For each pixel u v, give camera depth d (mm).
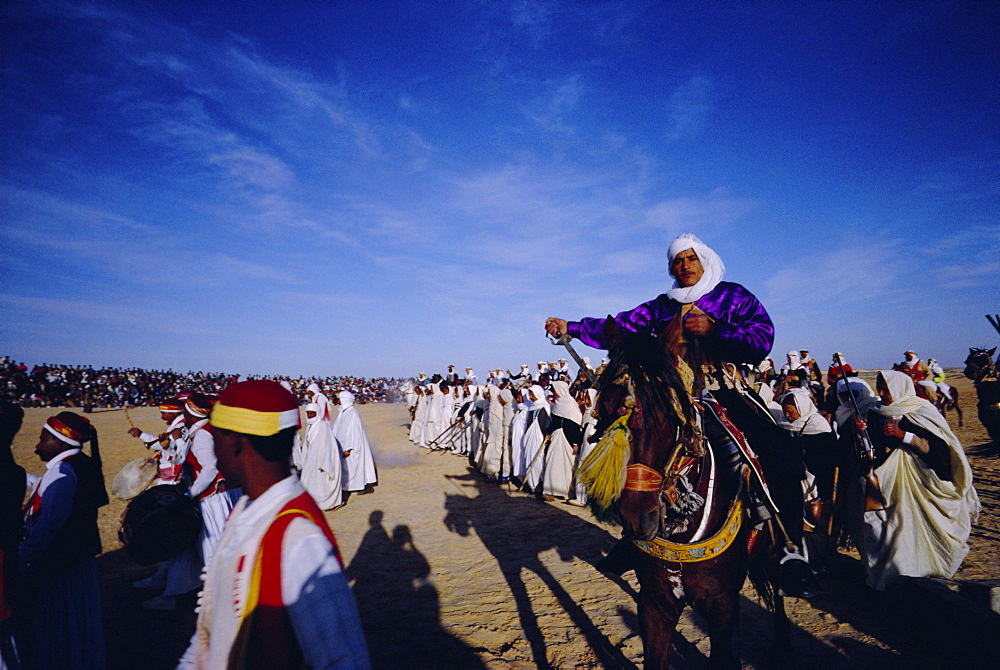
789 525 3465
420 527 8992
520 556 7461
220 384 50188
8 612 3119
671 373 2848
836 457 5805
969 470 5160
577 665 4512
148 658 4746
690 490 3041
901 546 5309
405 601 5961
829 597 5711
